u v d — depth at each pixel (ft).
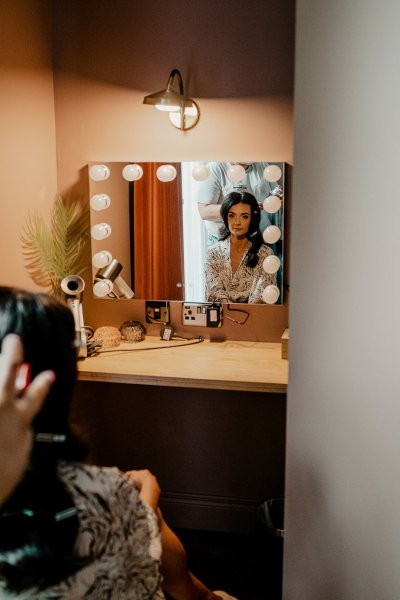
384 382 6.11
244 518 10.17
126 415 10.33
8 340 2.32
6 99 8.34
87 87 9.62
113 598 3.20
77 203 9.95
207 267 9.68
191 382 8.06
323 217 6.02
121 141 9.66
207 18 9.07
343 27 5.71
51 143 9.73
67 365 3.29
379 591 6.51
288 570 6.81
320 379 6.30
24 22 8.70
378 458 6.26
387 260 5.93
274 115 9.15
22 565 2.96
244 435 10.02
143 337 9.93
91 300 10.18
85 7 9.41
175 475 10.36
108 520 3.24
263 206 9.34
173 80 9.33
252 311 9.73
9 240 8.58
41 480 3.07
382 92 5.72
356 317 6.09
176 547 5.10
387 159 5.80
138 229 9.77
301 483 6.56
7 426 2.22
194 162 9.46
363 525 6.44
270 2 8.86
